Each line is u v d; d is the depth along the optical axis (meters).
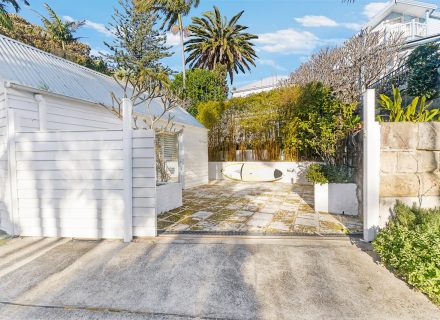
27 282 2.71
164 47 21.94
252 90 24.11
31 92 4.92
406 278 2.62
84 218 4.11
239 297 2.40
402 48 12.33
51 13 21.48
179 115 10.36
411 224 3.25
